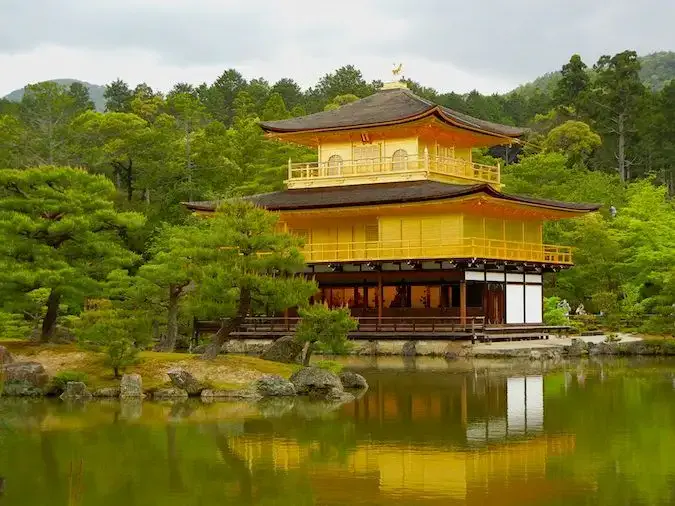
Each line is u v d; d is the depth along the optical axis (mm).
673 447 35281
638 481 30203
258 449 35656
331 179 88000
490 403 46625
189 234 67812
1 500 28891
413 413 43625
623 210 101125
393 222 81625
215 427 40000
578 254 96125
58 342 57344
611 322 88062
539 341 79750
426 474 31500
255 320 81875
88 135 121688
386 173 85375
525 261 82188
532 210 83188
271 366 52812
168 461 33719
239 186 116375
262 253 56594
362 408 45156
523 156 139125
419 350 74938
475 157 131875
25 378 48938
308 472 32031
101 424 40656
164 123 123688
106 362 50625
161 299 67125
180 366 51406
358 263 80688
